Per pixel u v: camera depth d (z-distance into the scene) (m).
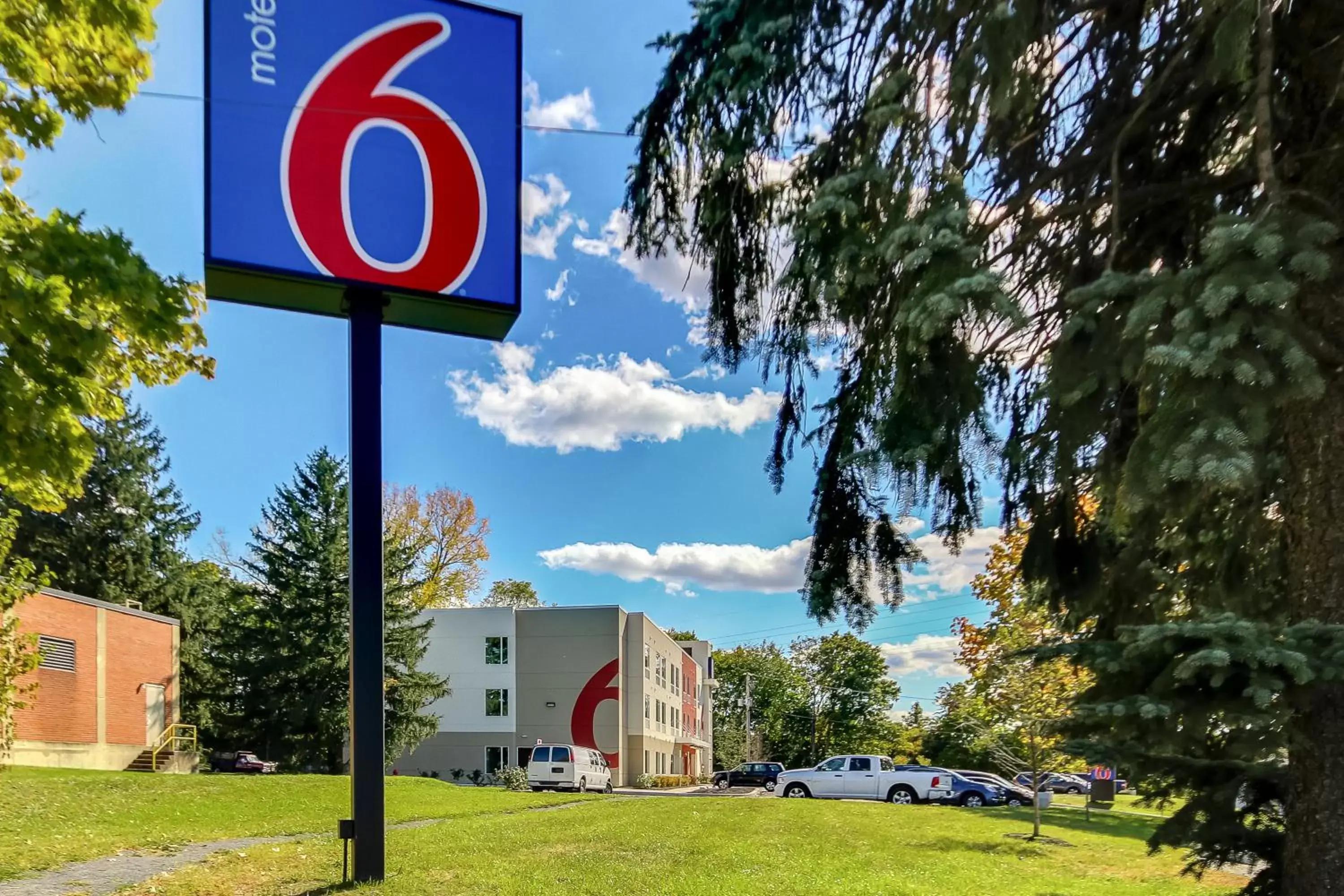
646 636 42.28
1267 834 4.64
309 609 32.62
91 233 4.48
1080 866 10.77
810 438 5.56
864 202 4.42
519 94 8.33
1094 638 5.96
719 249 5.44
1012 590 12.94
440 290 7.89
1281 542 5.50
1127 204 5.00
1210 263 3.56
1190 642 3.85
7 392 4.29
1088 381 4.14
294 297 7.84
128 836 11.02
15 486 4.99
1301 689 3.83
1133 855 12.20
